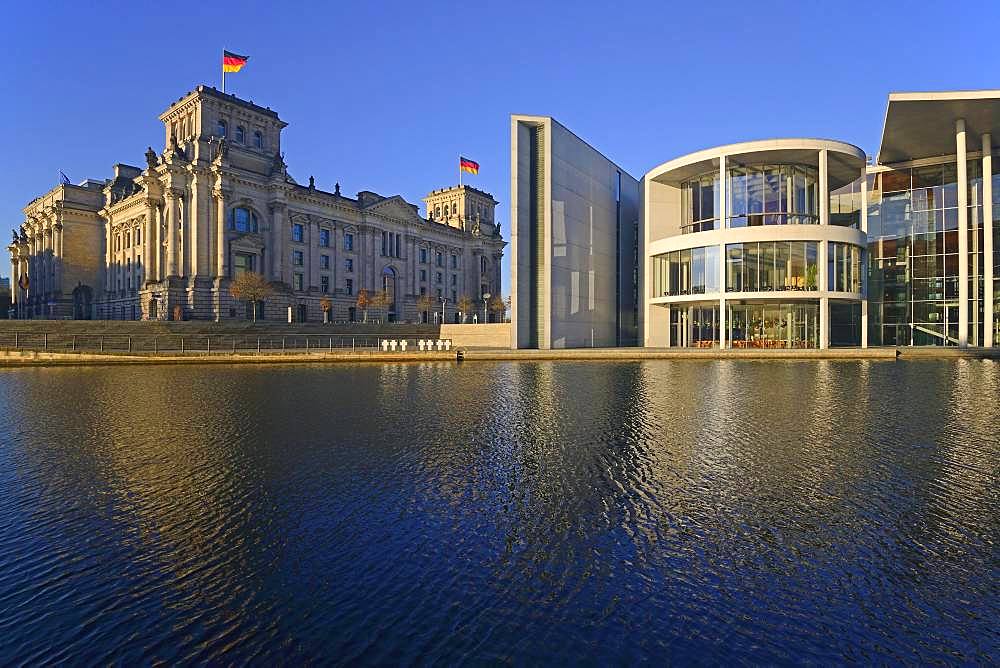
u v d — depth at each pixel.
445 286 109.19
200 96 71.06
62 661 4.79
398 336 67.38
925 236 50.25
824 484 9.30
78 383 25.20
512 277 47.78
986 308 45.47
